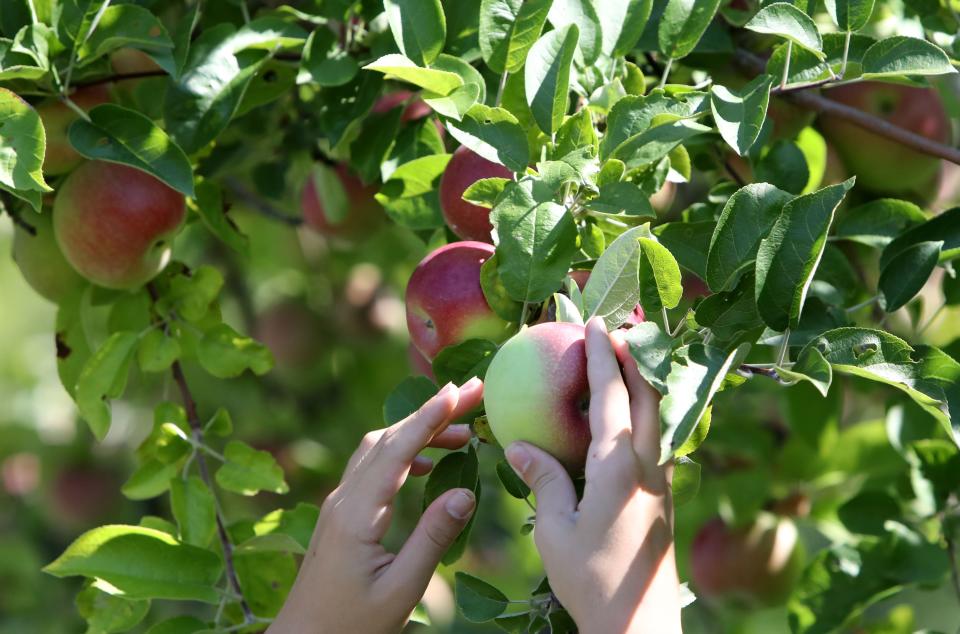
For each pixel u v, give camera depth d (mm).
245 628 1717
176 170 1659
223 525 1804
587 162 1424
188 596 1666
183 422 1894
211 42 1770
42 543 3764
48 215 1968
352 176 2396
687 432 1127
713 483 2576
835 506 2553
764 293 1286
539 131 1570
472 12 1714
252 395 3281
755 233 1344
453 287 1485
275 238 3385
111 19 1677
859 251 2068
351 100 1847
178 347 1907
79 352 2033
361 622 1383
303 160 2449
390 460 1392
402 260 3289
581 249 1479
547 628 1418
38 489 3574
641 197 1409
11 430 3766
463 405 1412
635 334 1239
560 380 1288
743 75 1941
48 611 3508
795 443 2453
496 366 1332
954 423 1246
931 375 1275
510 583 3396
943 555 2033
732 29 1965
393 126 1865
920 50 1464
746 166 1994
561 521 1246
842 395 2328
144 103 1917
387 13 1562
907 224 1852
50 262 1983
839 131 2080
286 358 3332
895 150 2061
